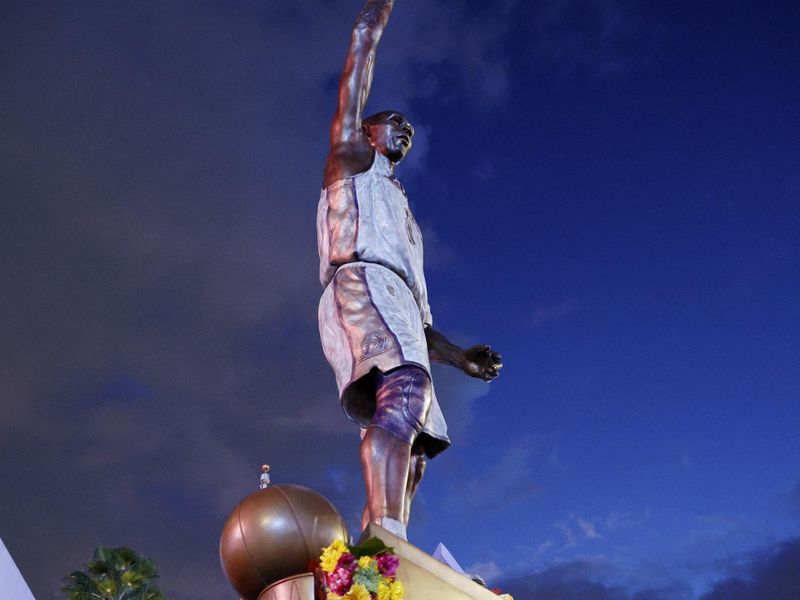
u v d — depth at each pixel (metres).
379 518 6.35
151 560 19.95
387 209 7.80
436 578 5.55
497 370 8.52
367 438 6.68
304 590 4.85
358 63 8.08
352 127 8.03
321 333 7.61
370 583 4.80
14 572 10.29
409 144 8.49
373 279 7.45
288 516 4.96
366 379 7.24
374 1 8.38
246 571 4.92
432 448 7.62
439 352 8.44
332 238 7.66
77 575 19.50
